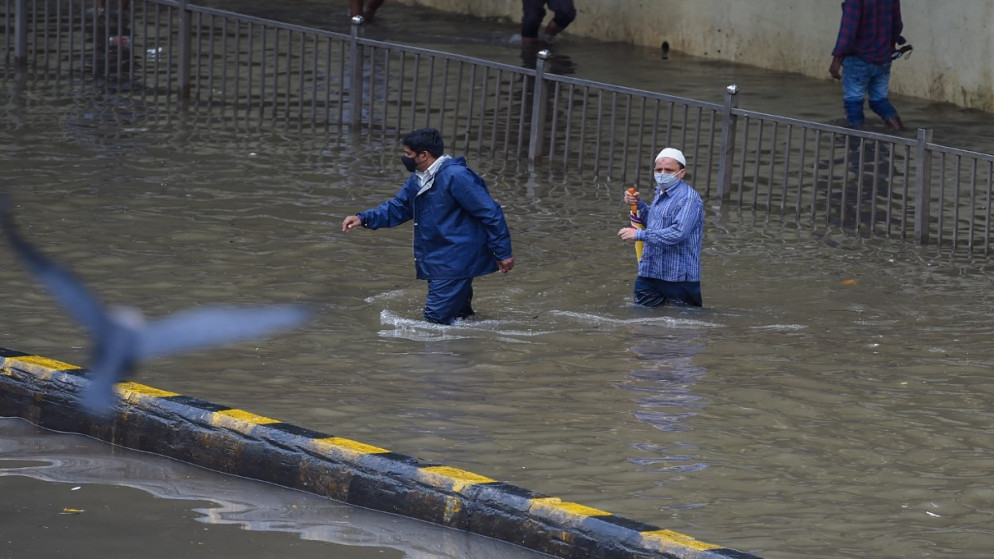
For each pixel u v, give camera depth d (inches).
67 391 633.0
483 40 1966.0
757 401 667.4
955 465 581.6
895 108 1550.2
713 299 880.3
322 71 1689.2
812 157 1310.3
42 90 1524.4
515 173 1257.4
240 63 1720.0
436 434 610.2
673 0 1909.4
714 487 550.6
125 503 550.3
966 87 1551.4
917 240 1045.2
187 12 1485.0
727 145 1162.0
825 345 772.0
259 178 1176.2
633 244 1014.4
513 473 562.3
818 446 604.1
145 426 607.5
